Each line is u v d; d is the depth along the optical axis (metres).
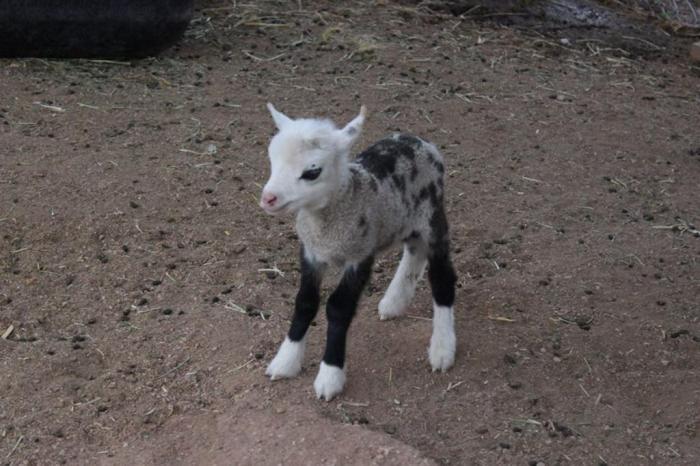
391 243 6.03
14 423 5.71
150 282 7.17
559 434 5.79
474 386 6.16
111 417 5.80
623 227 8.59
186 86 10.53
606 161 9.95
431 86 11.20
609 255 8.01
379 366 6.29
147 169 8.72
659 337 6.91
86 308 6.86
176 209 8.16
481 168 9.43
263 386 6.00
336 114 10.17
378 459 5.32
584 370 6.48
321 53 11.80
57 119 9.48
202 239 7.77
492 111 10.75
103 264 7.36
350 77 11.20
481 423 5.83
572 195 9.11
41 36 10.47
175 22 10.86
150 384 6.08
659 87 12.38
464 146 9.84
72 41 10.63
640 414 6.11
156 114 9.82
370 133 9.80
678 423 6.03
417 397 6.02
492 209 8.66
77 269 7.29
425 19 13.48
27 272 7.21
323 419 5.68
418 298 7.12
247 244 7.74
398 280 6.72
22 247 7.48
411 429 5.72
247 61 11.39
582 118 10.91
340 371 5.91
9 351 6.33
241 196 8.47
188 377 6.14
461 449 5.59
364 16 13.23
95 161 8.75
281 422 5.66
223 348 6.40
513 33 13.58
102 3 10.45
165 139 9.32
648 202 9.18
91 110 9.75
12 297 6.93
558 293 7.37
